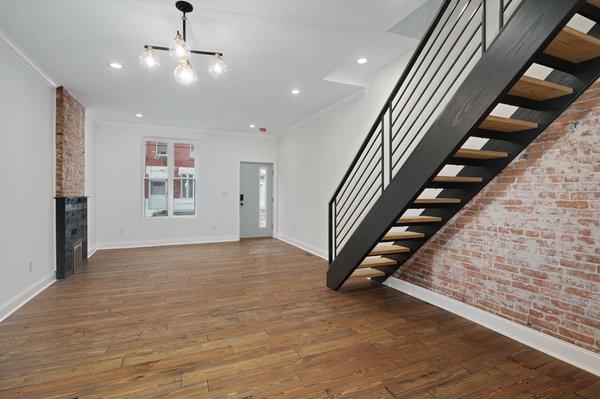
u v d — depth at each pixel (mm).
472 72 1838
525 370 2014
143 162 6434
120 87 4074
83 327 2627
